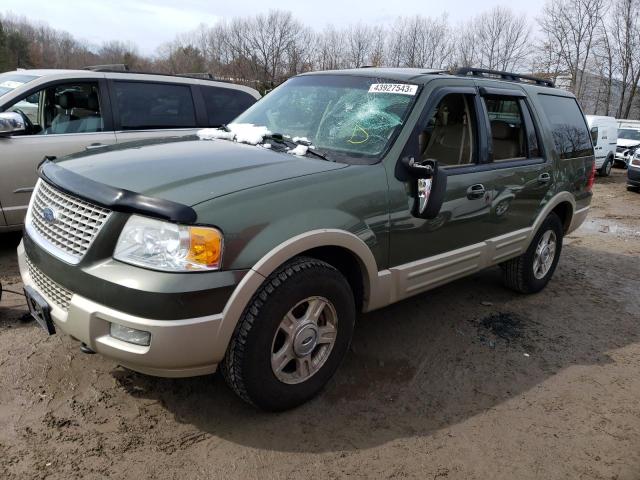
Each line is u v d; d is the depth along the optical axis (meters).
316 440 2.75
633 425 3.10
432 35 43.34
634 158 13.57
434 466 2.64
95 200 2.47
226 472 2.49
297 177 2.81
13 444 2.55
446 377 3.48
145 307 2.31
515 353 3.90
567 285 5.55
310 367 2.96
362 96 3.63
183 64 53.16
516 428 3.00
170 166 2.82
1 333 3.55
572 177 5.02
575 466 2.72
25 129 4.98
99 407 2.88
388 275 3.24
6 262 4.98
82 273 2.44
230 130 3.78
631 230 8.83
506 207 4.15
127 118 5.76
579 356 3.94
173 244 2.34
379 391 3.25
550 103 4.91
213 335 2.43
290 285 2.65
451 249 3.72
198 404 2.96
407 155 3.26
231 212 2.46
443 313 4.51
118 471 2.45
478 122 3.89
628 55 45.72
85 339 2.46
